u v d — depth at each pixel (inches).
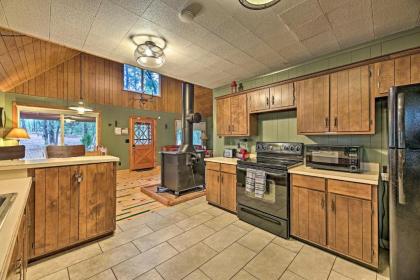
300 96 97.3
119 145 243.3
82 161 79.4
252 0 58.4
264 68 118.1
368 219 66.4
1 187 49.2
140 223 102.0
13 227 29.6
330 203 75.1
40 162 71.1
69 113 204.5
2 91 167.9
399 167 53.6
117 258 72.5
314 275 64.2
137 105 261.4
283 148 111.3
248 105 121.6
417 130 51.1
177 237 88.0
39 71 178.4
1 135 158.2
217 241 84.8
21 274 42.6
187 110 156.3
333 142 96.2
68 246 76.6
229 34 80.7
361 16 68.7
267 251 77.5
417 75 66.2
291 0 61.0
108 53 97.5
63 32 77.4
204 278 62.9
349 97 81.5
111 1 60.1
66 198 75.6
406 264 53.0
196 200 139.2
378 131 82.7
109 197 88.0
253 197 100.1
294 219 85.9
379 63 74.2
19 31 76.4
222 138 154.2
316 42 87.4
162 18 69.5
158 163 285.0
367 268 67.3
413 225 52.0
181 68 118.8
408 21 71.4
